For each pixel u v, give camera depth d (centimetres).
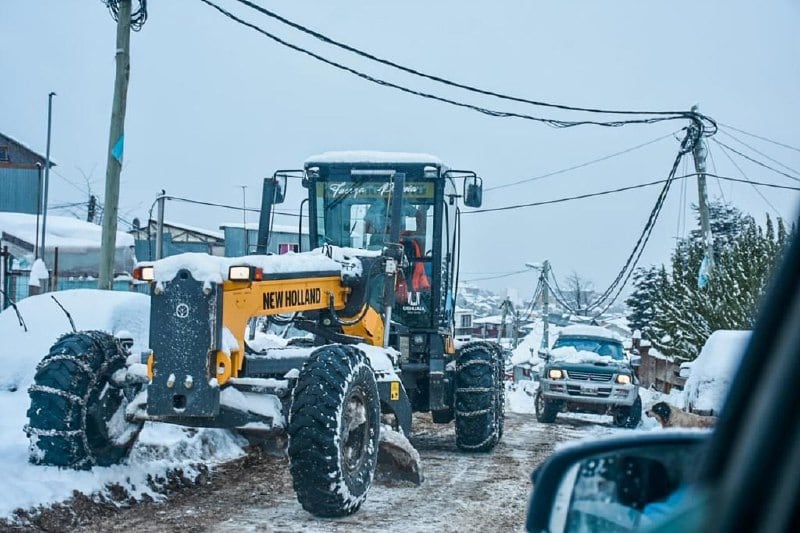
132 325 1146
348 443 683
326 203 1055
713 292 2045
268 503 723
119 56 1301
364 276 842
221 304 646
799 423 144
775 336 154
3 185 3628
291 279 741
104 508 671
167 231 3447
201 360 637
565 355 1738
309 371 663
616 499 262
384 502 744
